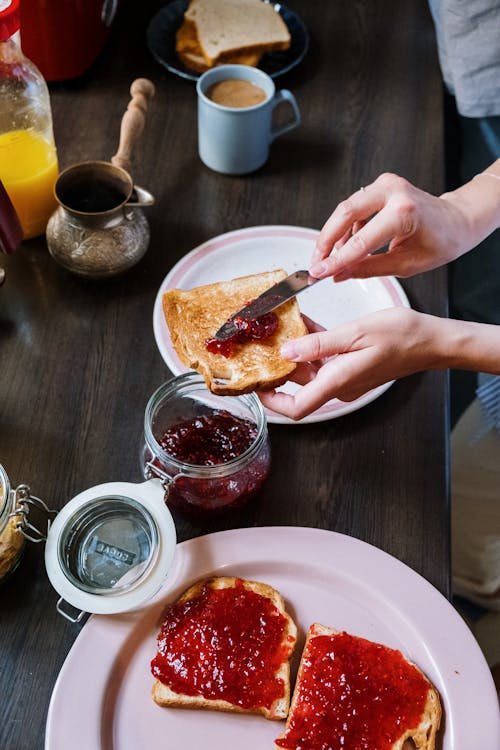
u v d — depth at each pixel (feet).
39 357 2.89
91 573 2.41
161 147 3.48
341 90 3.73
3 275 2.92
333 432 2.78
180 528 2.59
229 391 2.48
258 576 2.50
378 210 2.80
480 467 3.48
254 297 2.78
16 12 2.73
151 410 2.55
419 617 2.43
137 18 3.91
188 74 3.69
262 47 3.70
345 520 2.62
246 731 2.29
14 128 3.02
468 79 3.68
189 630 2.38
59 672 2.34
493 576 3.25
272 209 3.33
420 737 2.26
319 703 2.29
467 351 2.56
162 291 3.03
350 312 3.07
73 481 2.65
